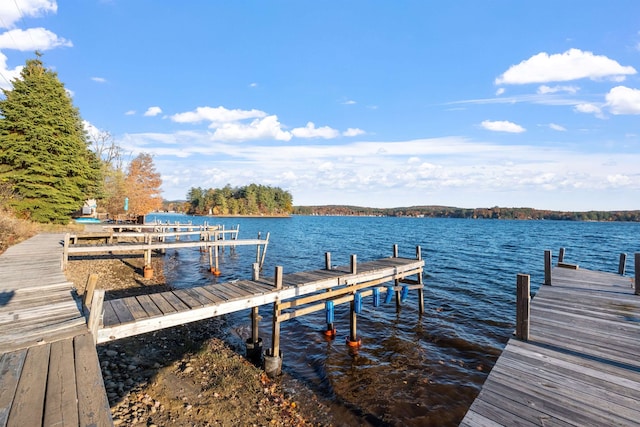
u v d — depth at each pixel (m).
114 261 22.25
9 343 5.17
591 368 5.10
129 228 30.78
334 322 13.16
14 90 25.69
